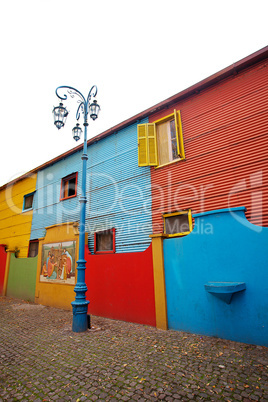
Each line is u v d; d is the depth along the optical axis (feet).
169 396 9.44
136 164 27.99
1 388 10.46
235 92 22.15
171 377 10.84
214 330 15.74
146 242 24.91
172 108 26.48
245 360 12.08
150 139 26.94
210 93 23.75
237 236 15.76
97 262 24.94
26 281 35.63
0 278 42.06
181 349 13.94
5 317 24.49
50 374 11.63
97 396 9.65
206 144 22.86
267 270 14.33
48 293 30.42
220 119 22.49
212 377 10.67
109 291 23.15
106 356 13.50
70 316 23.77
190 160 23.62
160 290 18.81
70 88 22.43
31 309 28.12
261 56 20.76
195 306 16.88
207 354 13.05
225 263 15.94
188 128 24.54
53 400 9.45
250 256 15.05
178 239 18.61
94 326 19.92
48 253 32.04
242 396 9.21
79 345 15.46
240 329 14.73
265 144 19.45
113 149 31.07
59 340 16.62
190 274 17.49
